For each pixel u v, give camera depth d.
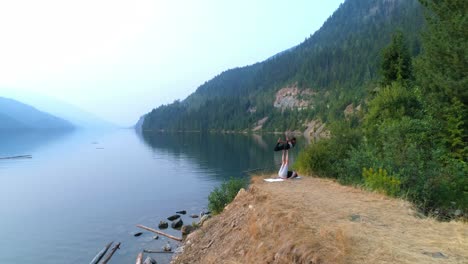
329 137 18.56
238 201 12.99
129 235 21.89
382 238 5.71
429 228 6.41
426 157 11.99
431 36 16.83
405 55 26.03
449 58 15.03
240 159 64.88
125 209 29.20
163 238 20.92
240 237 8.84
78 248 19.80
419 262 4.66
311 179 13.34
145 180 45.31
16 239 21.58
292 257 5.56
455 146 14.13
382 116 19.02
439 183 10.02
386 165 11.27
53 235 22.31
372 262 4.68
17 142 159.38
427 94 17.83
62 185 42.47
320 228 6.22
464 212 9.30
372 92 27.39
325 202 8.68
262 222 7.91
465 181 10.88
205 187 39.09
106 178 47.81
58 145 135.25
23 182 45.19
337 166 15.21
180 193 35.88
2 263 17.80
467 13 15.00
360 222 6.71
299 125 159.12
